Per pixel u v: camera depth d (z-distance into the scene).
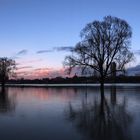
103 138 15.07
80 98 42.22
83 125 18.75
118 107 29.52
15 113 24.77
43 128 17.70
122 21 56.09
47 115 23.48
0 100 40.09
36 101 37.62
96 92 58.84
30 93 57.84
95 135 15.74
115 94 51.34
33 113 24.75
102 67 56.47
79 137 15.30
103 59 56.16
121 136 15.49
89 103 34.09
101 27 55.78
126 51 56.47
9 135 15.77
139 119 21.11
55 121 20.39
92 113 24.83
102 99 40.03
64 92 60.12
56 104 33.00
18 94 54.69
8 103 35.03
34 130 17.09
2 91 67.94
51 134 16.00
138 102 35.00
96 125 18.78
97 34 55.84
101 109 27.78
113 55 56.34
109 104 32.75
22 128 17.70
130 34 56.50
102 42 55.78
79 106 30.64
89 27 56.06
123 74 57.38
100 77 57.28
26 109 27.89
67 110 26.95
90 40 56.03
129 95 48.22
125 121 20.31
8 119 21.33
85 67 57.06
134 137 15.21
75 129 17.41
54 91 65.19
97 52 56.19
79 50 56.78
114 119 21.30
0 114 24.12
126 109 27.62
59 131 16.81
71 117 22.34
